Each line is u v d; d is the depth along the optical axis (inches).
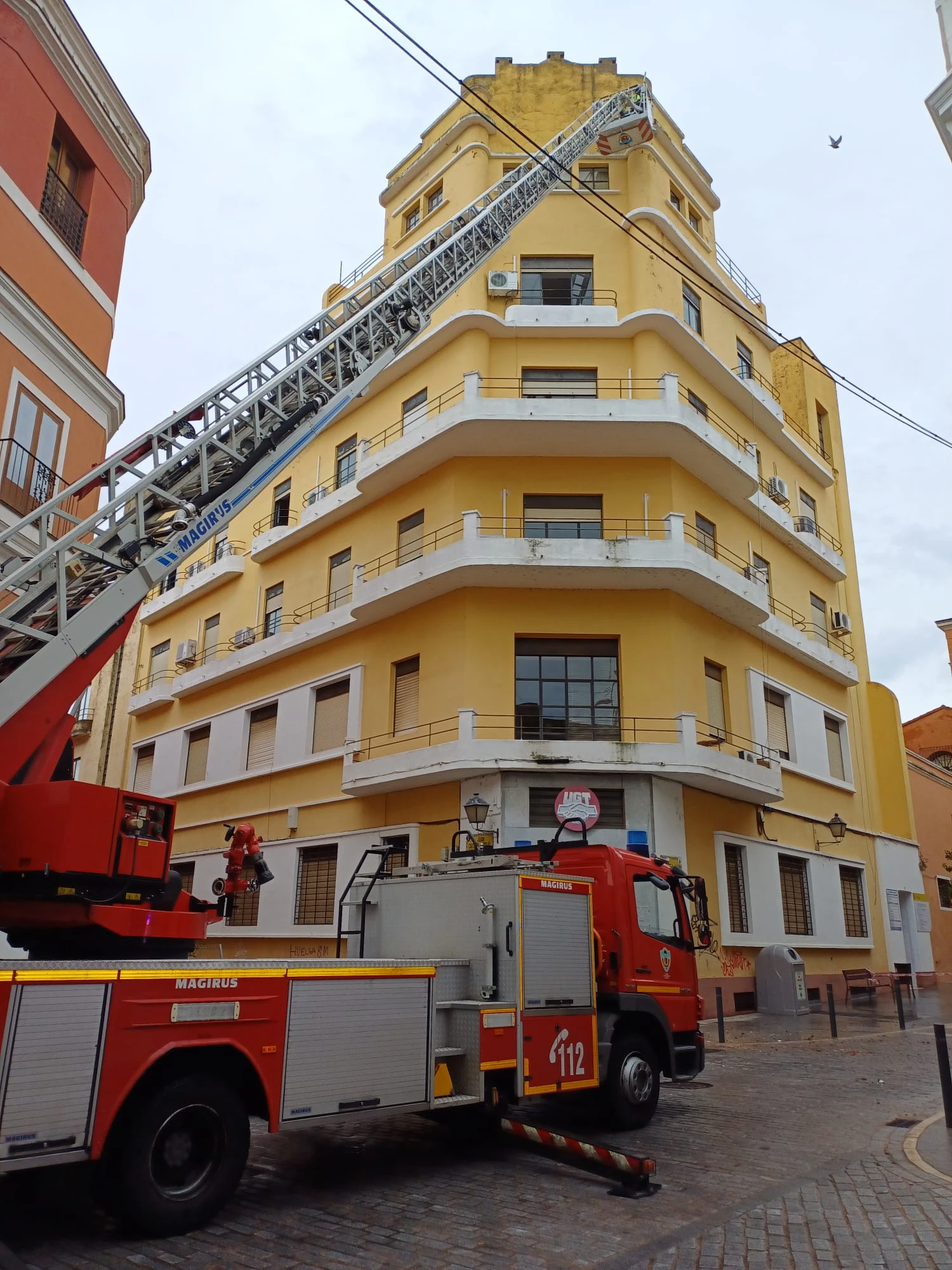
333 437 993.5
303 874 863.7
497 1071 284.0
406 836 750.5
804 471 1122.7
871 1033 647.8
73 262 582.6
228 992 223.3
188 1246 205.3
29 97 543.5
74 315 583.2
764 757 829.2
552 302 871.1
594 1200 248.2
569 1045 307.6
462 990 297.9
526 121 963.3
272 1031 231.1
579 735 729.6
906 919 1112.2
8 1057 182.2
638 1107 336.8
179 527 370.0
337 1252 205.5
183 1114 215.6
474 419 750.5
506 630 745.6
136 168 656.4
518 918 300.0
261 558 1038.4
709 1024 693.3
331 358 470.9
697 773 698.2
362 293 540.7
